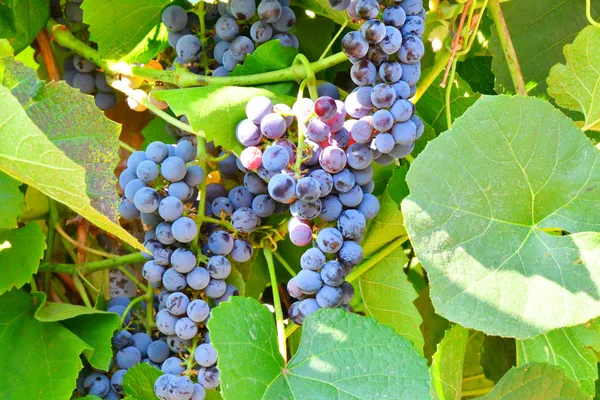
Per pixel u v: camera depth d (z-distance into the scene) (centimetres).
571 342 76
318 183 70
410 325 82
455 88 85
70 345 76
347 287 72
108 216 69
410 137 72
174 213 74
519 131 71
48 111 70
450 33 80
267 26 79
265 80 78
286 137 74
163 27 86
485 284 69
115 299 82
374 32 70
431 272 69
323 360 70
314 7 85
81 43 85
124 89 84
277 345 72
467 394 93
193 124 74
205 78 80
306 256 71
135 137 94
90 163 70
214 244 75
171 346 76
